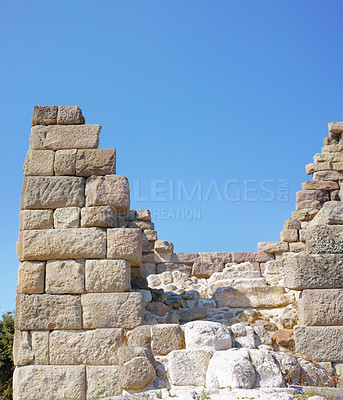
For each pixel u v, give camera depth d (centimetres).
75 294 932
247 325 970
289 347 916
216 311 1067
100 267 936
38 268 942
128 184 985
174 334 884
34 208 977
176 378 804
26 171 994
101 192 976
